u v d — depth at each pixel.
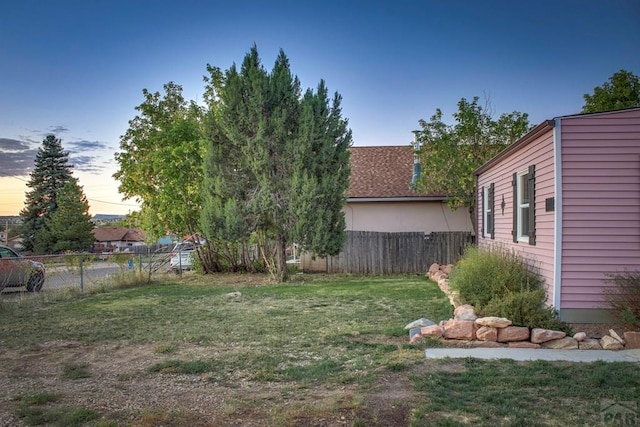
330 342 6.65
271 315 8.82
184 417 4.02
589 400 4.25
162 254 17.88
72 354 6.32
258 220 13.81
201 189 14.71
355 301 10.35
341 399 4.36
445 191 17.27
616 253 7.05
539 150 8.09
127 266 15.22
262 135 13.09
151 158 16.95
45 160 47.38
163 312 9.42
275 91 13.45
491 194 12.57
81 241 43.38
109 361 5.95
